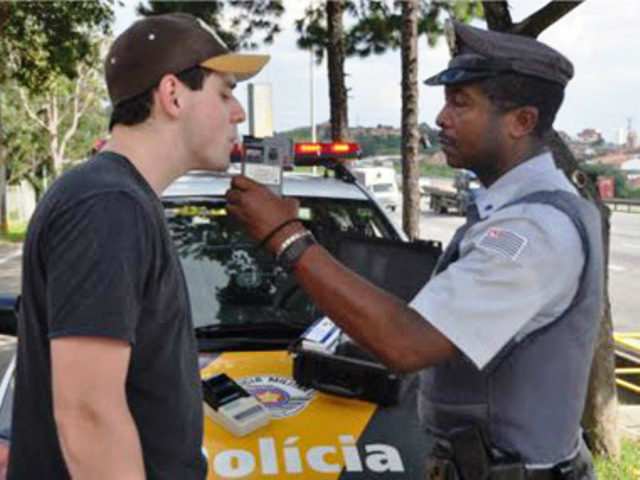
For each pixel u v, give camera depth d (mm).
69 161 35812
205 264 3168
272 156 1855
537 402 1580
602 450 3820
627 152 50812
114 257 1260
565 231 1502
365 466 2020
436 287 1537
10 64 14531
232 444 2066
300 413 2225
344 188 3803
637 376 5930
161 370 1406
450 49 1697
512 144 1625
